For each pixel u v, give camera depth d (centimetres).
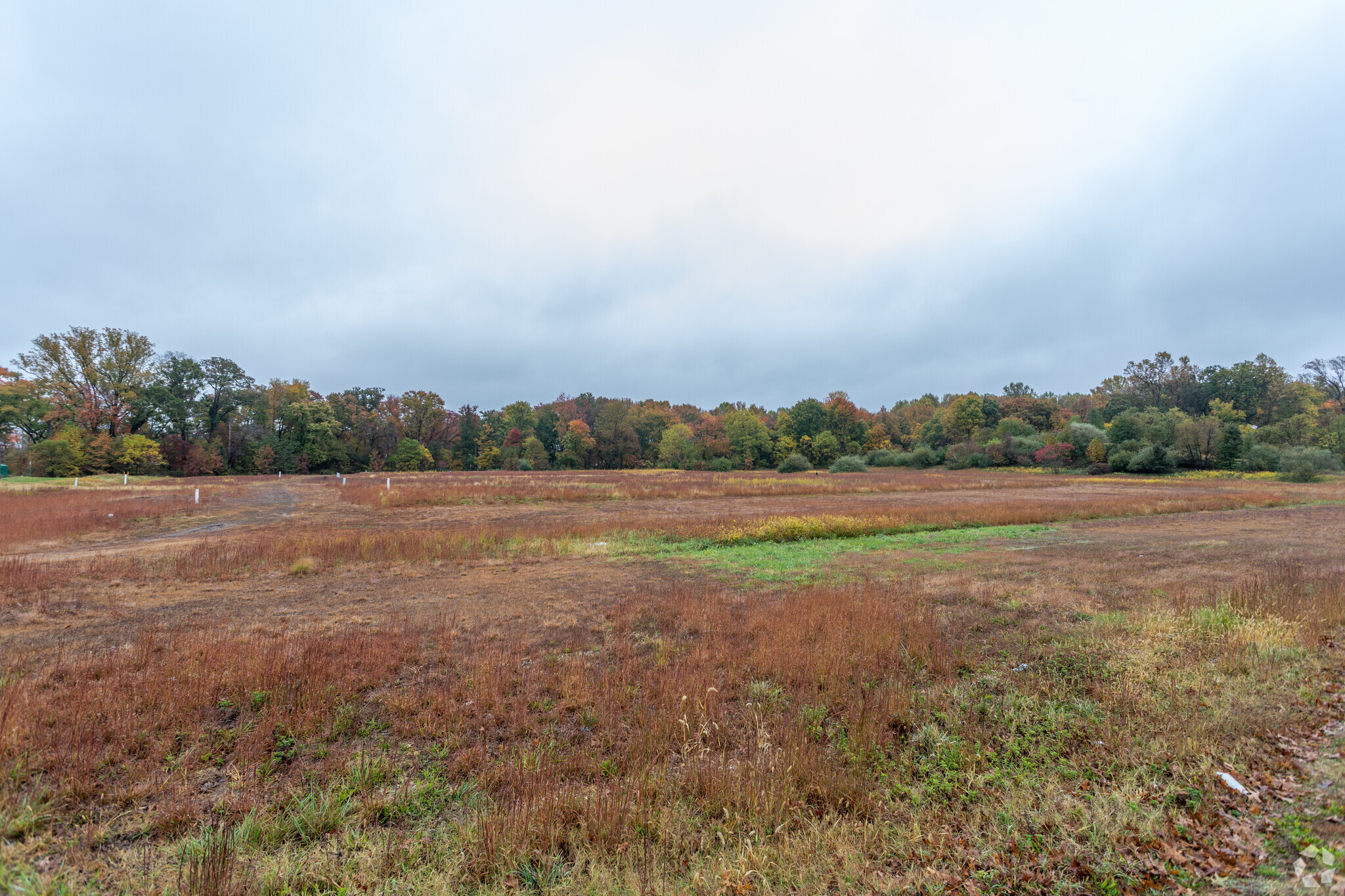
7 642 810
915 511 2512
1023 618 962
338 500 3278
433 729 573
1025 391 14800
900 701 613
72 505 2498
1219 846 357
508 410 11612
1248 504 2981
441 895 347
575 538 1847
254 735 537
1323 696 580
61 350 5853
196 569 1325
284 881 358
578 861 373
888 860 383
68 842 391
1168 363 10081
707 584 1239
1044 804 425
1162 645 778
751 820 415
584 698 639
